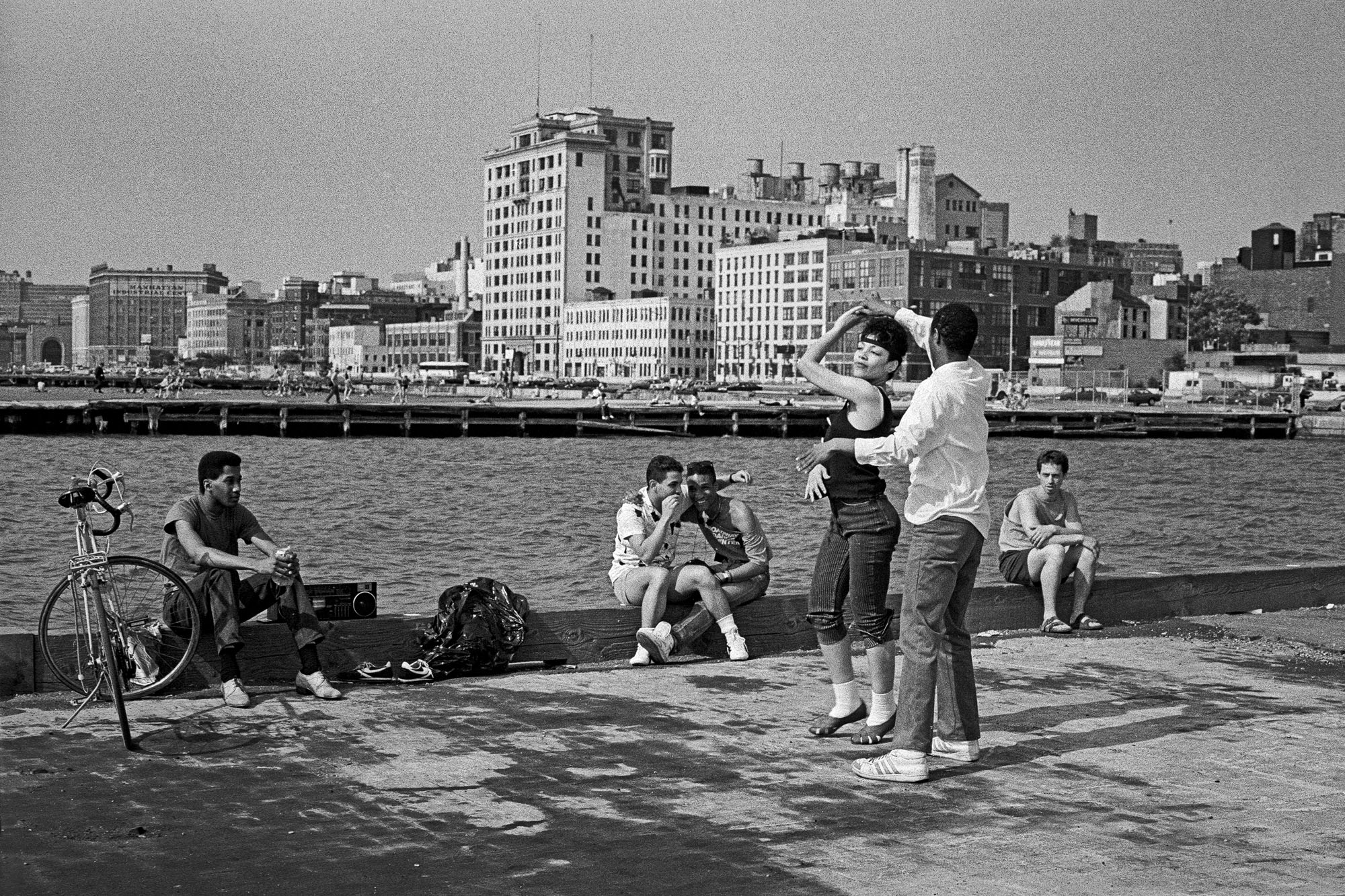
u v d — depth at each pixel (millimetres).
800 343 193250
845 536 8789
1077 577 13625
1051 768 8375
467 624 11125
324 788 7781
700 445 78875
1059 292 183125
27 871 6391
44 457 58719
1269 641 12898
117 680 8562
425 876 6418
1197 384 147125
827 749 8773
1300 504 46531
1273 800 7762
